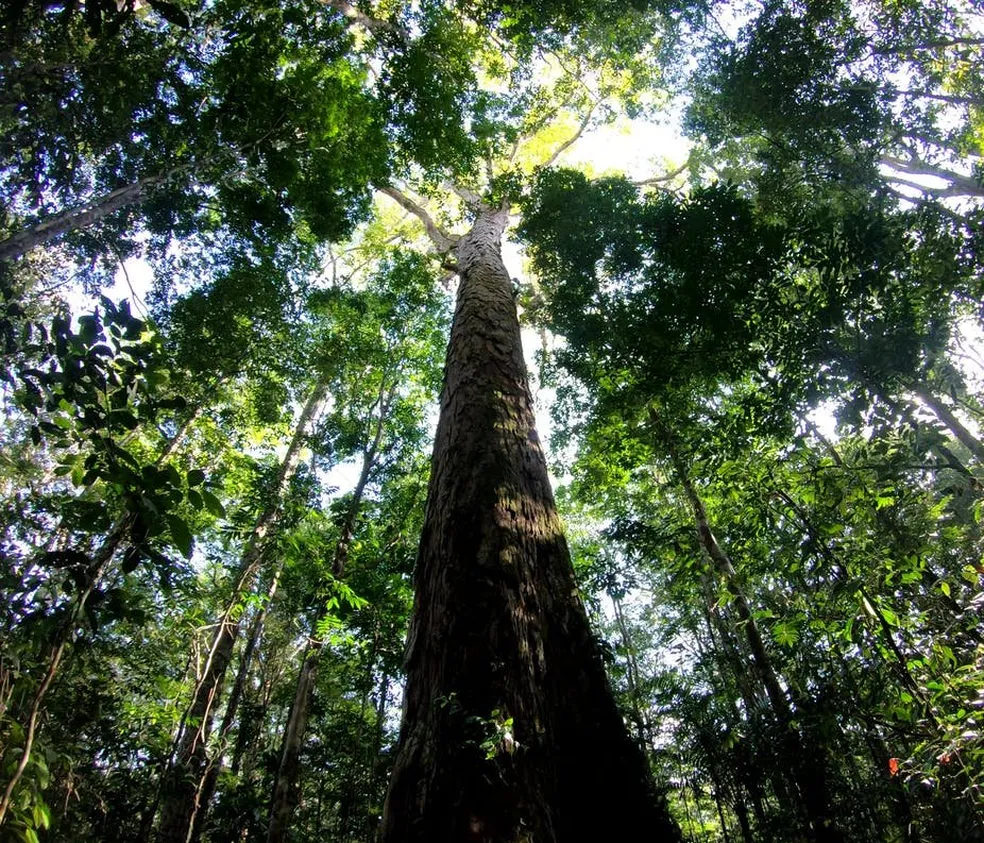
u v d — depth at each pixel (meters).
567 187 7.54
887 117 6.24
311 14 6.67
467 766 1.96
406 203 10.93
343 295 8.91
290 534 7.28
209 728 6.18
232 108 5.72
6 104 4.65
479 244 7.87
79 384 2.08
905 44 6.61
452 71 8.09
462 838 1.78
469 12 7.86
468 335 5.05
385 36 7.84
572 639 2.63
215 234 7.52
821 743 3.48
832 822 3.42
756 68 6.20
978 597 2.62
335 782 8.00
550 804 1.98
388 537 8.05
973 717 2.31
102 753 5.55
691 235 5.31
